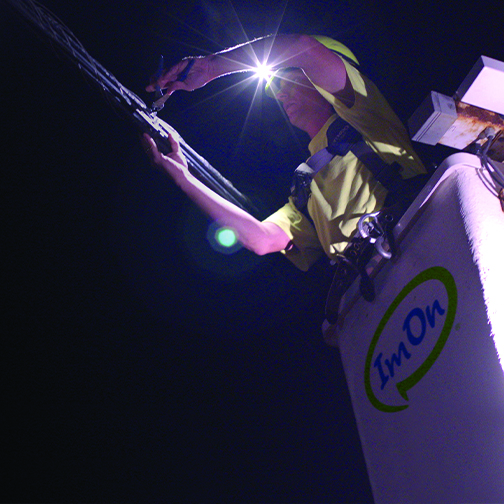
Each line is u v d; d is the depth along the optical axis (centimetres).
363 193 146
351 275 150
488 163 119
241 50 149
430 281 120
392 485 124
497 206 115
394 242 132
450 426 106
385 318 134
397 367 126
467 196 116
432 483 110
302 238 180
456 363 107
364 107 146
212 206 167
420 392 116
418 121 136
